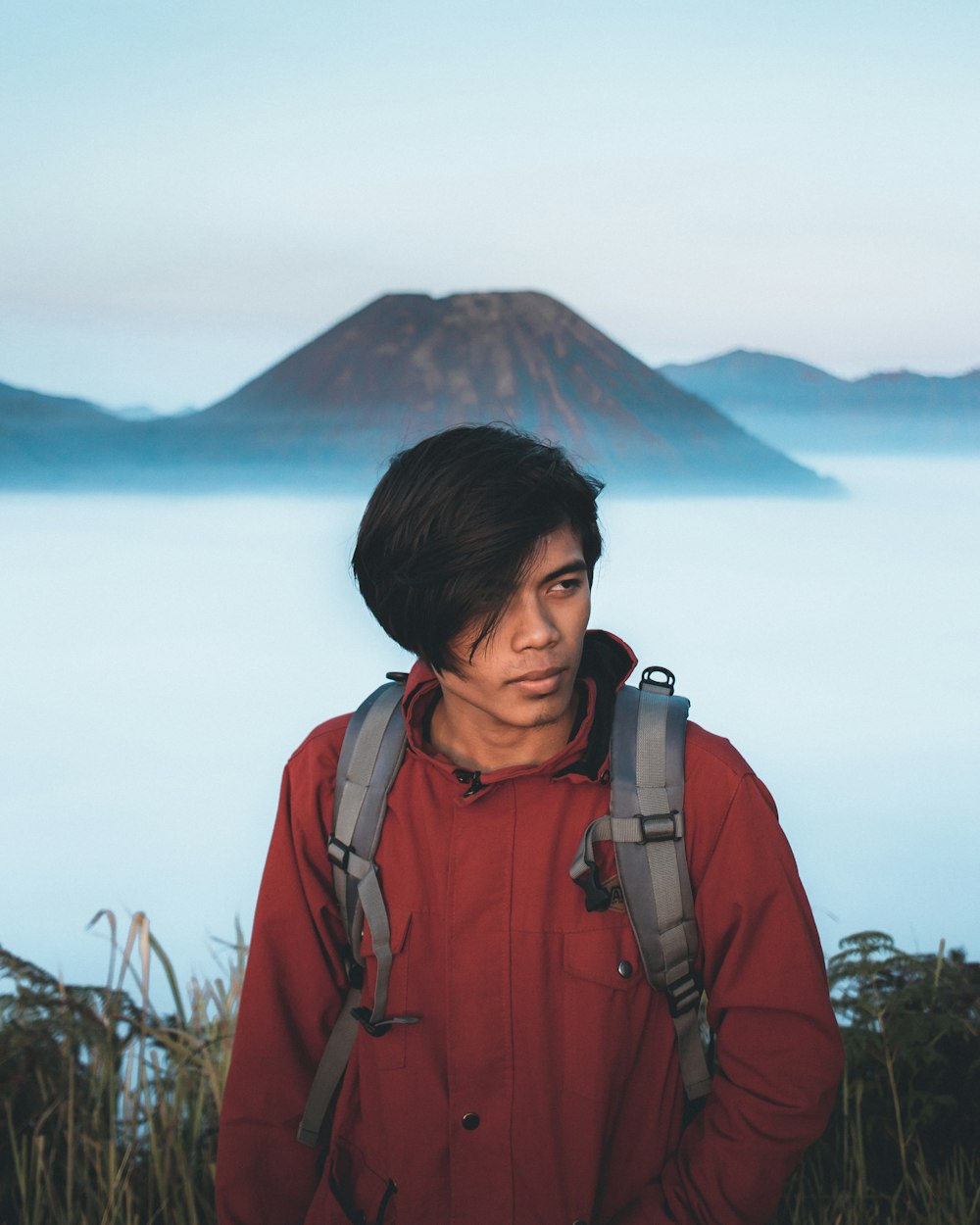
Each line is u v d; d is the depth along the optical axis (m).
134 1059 2.69
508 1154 1.25
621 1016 1.27
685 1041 1.31
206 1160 2.30
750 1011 1.27
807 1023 1.26
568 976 1.26
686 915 1.26
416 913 1.30
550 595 1.15
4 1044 2.58
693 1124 1.31
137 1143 2.40
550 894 1.27
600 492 1.23
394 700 1.38
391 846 1.32
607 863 1.29
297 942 1.39
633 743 1.28
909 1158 2.24
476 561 1.10
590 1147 1.25
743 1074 1.27
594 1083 1.25
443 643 1.16
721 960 1.29
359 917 1.34
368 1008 1.33
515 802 1.29
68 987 2.77
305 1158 1.40
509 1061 1.25
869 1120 2.28
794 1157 1.26
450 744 1.34
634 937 1.28
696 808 1.26
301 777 1.39
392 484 1.18
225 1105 1.41
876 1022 2.43
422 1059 1.29
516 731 1.29
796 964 1.26
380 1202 1.30
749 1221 1.27
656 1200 1.28
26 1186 2.32
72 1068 2.47
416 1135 1.28
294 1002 1.40
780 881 1.26
